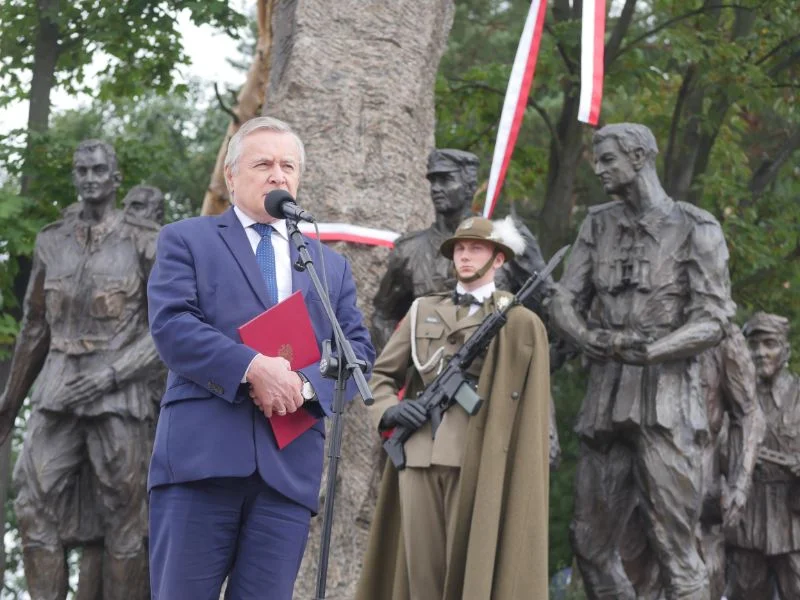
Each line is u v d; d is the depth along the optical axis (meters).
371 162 16.53
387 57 16.94
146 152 29.66
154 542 7.56
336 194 16.31
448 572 10.16
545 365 10.43
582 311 14.50
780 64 30.56
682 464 14.16
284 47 17.14
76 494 16.05
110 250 16.17
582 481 14.80
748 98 28.83
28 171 27.84
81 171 16.22
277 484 7.40
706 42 29.14
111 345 15.96
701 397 14.32
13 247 26.39
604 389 14.52
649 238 14.23
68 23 29.05
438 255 14.44
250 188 7.79
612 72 29.36
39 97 28.83
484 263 10.76
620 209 14.49
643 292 14.13
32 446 15.87
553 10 30.30
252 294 7.64
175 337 7.40
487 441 10.16
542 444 10.32
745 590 19.42
